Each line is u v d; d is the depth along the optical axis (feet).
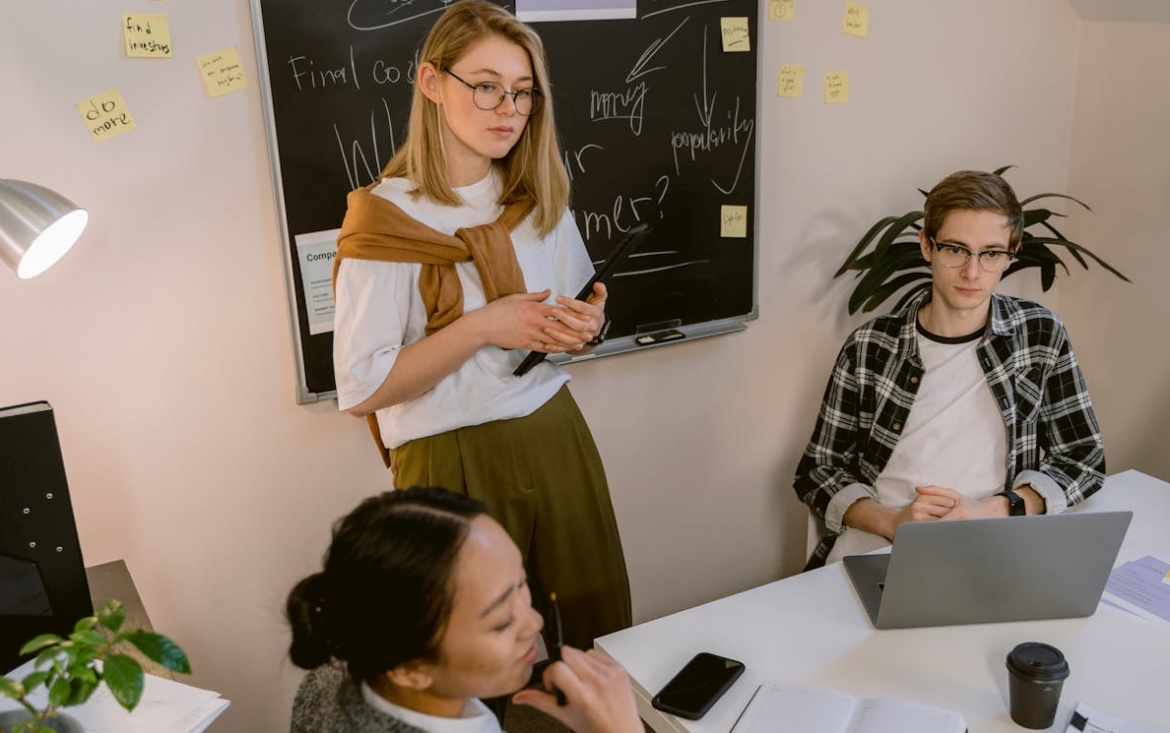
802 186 9.04
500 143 5.75
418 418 5.90
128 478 6.86
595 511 6.43
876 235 9.47
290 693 7.71
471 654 3.15
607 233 8.14
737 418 9.33
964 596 5.10
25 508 5.02
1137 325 9.91
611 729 3.59
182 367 6.86
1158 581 5.56
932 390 6.72
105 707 4.45
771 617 5.35
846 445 7.11
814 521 7.27
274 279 7.03
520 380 6.08
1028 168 10.19
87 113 6.25
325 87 6.81
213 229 6.77
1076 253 8.73
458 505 3.31
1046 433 6.83
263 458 7.27
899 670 4.86
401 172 6.03
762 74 8.50
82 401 6.62
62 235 5.36
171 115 6.49
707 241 8.60
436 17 7.09
